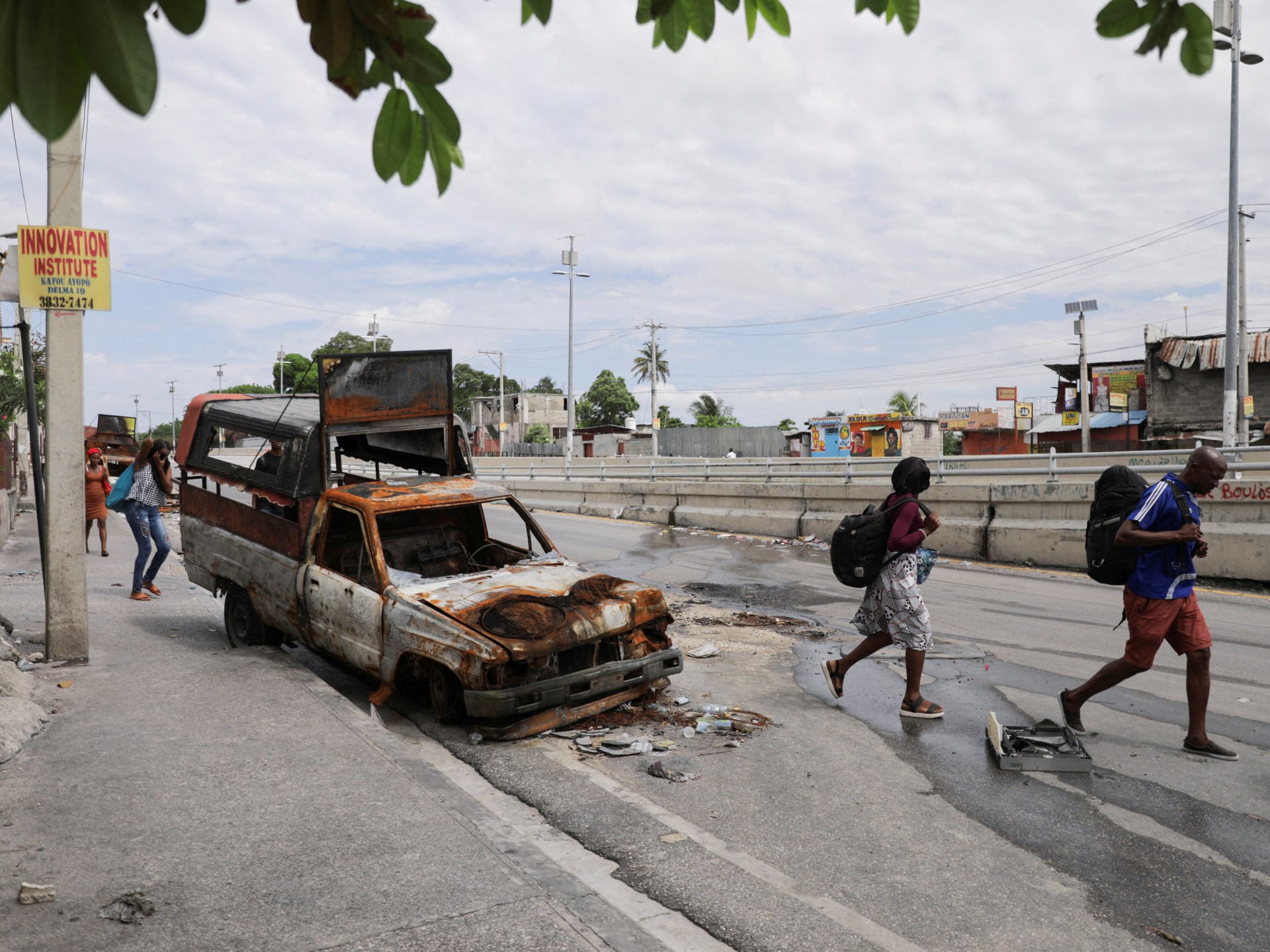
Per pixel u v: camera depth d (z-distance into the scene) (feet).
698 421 288.30
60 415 20.85
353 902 10.21
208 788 13.56
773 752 16.80
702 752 16.80
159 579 34.50
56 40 3.52
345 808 12.90
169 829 12.12
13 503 62.90
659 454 213.87
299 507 21.77
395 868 11.08
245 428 24.49
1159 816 13.91
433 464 27.43
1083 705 19.84
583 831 13.19
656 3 5.60
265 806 12.93
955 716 19.19
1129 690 20.99
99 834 11.93
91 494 40.63
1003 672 22.82
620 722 18.57
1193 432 112.37
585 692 18.04
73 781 13.79
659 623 19.86
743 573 40.40
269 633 23.61
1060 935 10.36
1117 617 29.17
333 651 20.59
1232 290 68.59
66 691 18.66
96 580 33.71
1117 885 11.64
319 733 16.11
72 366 20.98
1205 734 16.69
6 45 3.50
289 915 9.91
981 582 36.60
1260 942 10.31
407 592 18.83
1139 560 16.46
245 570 23.54
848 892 11.30
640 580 38.45
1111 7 5.38
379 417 23.38
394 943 9.37
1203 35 5.38
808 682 21.89
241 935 9.47
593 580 19.84
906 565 18.84
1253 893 11.49
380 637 18.95
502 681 16.97
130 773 14.14
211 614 28.27
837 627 28.53
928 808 14.19
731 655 24.72
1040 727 17.06
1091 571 17.01
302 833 12.05
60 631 20.93
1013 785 15.19
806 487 53.78
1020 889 11.49
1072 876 11.89
